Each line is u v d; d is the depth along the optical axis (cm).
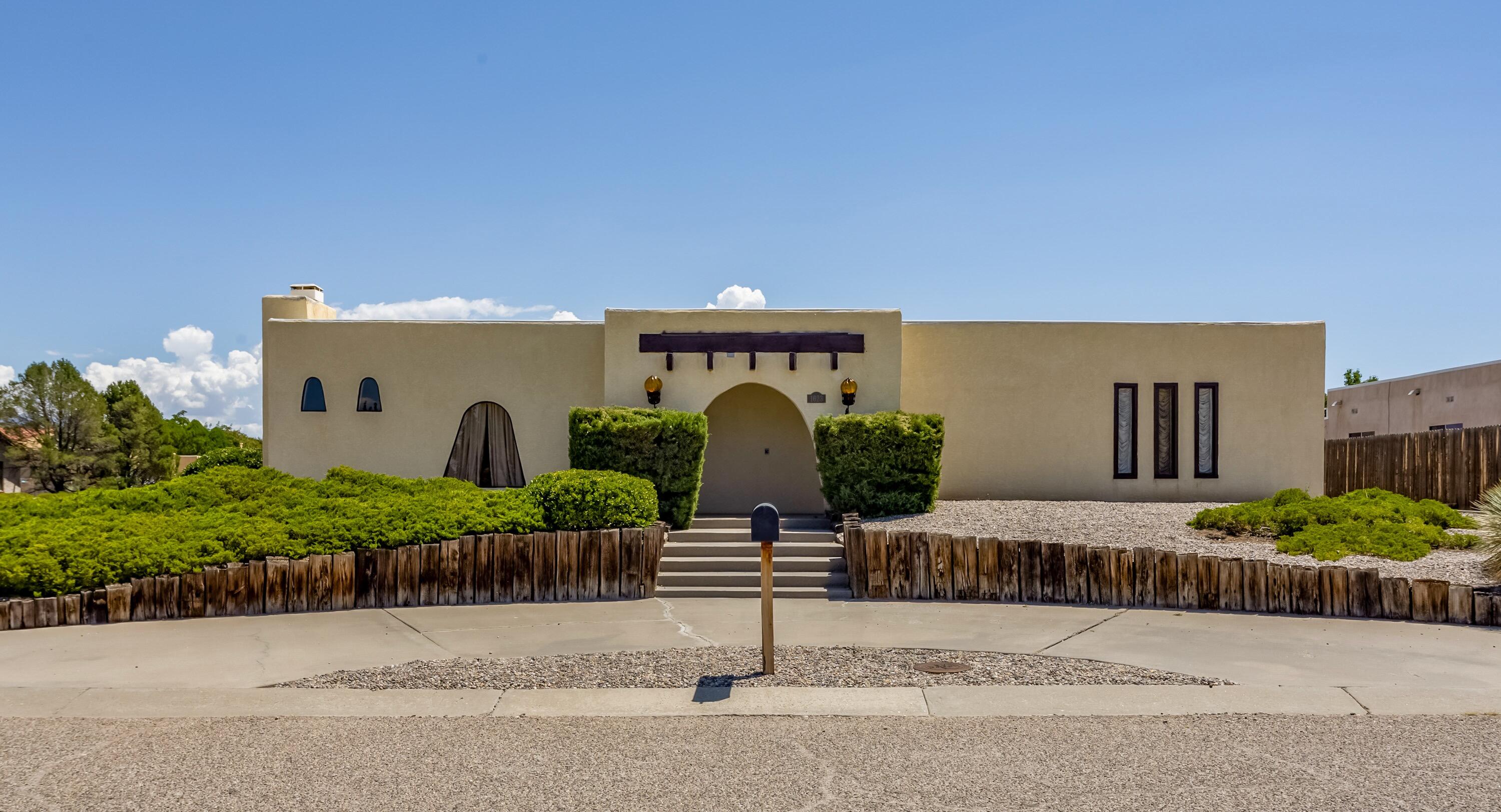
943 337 1602
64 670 770
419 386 1590
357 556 1055
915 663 785
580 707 661
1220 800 491
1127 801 490
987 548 1085
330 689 706
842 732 604
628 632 927
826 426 1368
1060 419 1608
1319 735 592
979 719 630
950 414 1603
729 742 585
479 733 605
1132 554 1051
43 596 960
